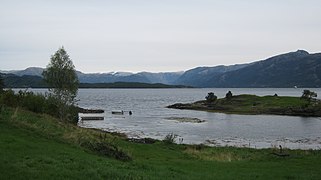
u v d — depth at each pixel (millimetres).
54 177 17578
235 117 120688
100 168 21203
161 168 25609
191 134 77938
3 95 50469
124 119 112375
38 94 59094
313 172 27109
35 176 17172
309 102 144000
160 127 90688
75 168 20172
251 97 166750
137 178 20141
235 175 25016
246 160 35312
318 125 96812
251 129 87500
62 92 68312
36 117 41719
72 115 69500
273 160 34750
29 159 20578
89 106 173500
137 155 34594
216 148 47281
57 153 23938
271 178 24312
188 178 22453
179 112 141500
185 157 36344
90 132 47656
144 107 170250
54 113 61250
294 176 25094
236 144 63969
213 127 91312
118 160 27453
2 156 20406
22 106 52469
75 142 30766
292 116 124812
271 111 136125
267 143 66125
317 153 40094
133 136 72125
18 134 28328
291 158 35719
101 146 30312
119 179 19344
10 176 16625
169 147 44812
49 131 32938
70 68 69625
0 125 29812
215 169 27953
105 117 118938
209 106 156750
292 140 70438
